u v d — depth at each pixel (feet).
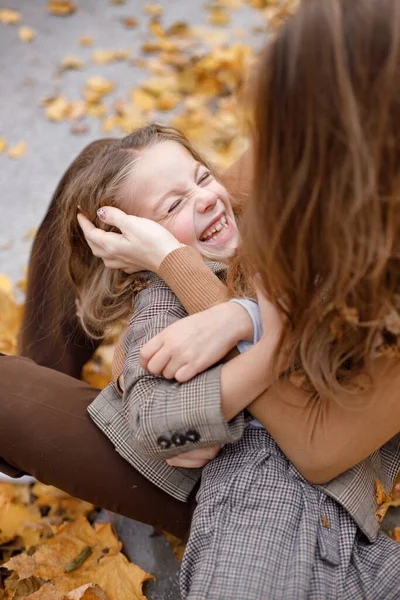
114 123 8.72
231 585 3.44
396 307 3.22
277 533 3.58
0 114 8.91
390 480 4.29
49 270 5.45
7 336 6.56
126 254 4.27
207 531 3.64
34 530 5.19
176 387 3.65
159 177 4.65
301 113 2.87
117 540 5.02
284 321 3.42
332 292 3.18
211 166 5.30
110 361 6.44
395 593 3.59
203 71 9.31
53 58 9.62
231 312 3.73
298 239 3.10
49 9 10.34
